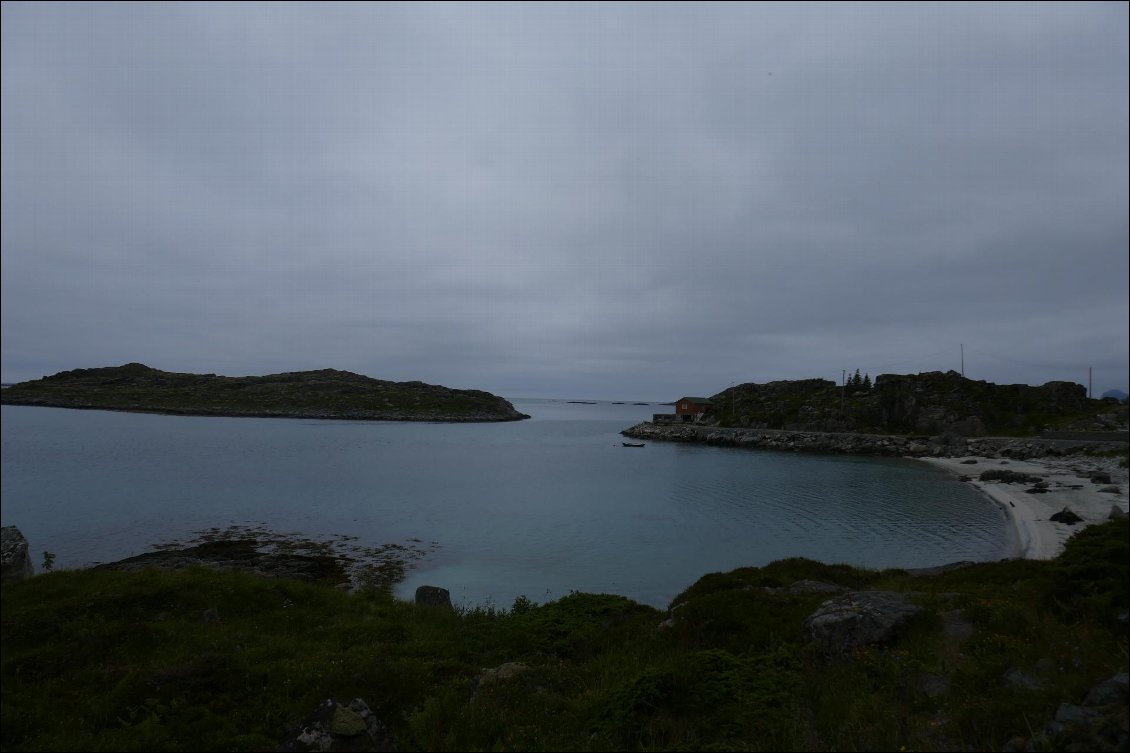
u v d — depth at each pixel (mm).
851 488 62719
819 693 9062
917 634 10586
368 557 36281
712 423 146250
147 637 14539
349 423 198000
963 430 110062
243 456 90562
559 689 10984
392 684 11398
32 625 14773
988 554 34938
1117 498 49250
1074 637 9453
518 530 43562
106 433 129125
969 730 7402
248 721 10188
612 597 18391
